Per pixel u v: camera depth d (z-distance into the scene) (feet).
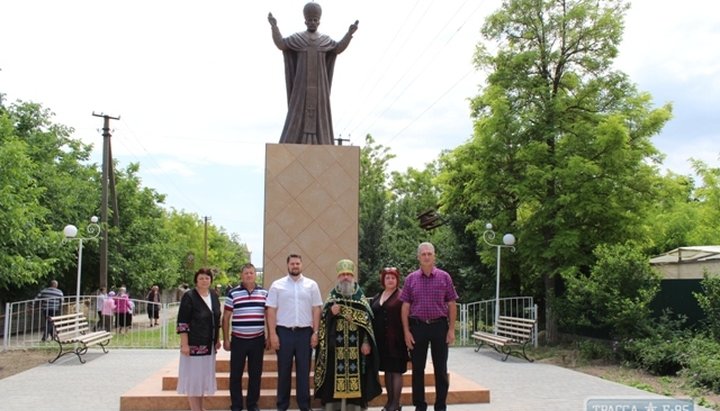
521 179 58.18
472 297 71.67
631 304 44.01
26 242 51.60
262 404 27.66
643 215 56.13
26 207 46.62
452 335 25.04
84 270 86.07
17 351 50.47
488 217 64.95
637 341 42.86
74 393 31.58
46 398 30.19
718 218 86.99
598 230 57.16
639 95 58.85
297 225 33.40
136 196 93.61
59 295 57.88
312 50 35.86
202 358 23.88
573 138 55.98
